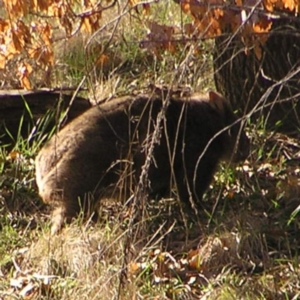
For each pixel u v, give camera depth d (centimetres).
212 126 1210
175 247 1084
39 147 1315
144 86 1465
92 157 1093
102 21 1404
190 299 962
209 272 1022
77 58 1599
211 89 1423
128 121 1121
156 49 937
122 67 1587
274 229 1106
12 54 1008
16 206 1188
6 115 1316
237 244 1049
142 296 950
